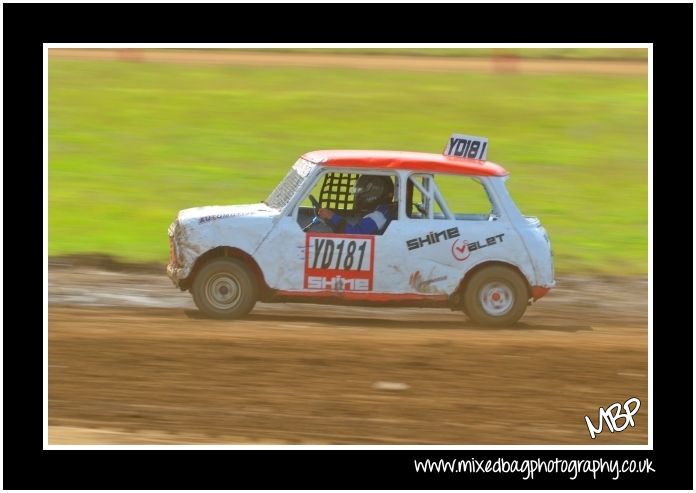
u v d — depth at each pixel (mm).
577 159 40875
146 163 38438
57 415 15570
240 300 21234
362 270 21125
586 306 24562
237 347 19172
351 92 50750
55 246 27891
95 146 40469
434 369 18375
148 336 19766
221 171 37688
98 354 18531
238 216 21188
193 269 21203
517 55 61875
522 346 20141
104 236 29281
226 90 50500
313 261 21047
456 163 21734
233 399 16453
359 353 19125
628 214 34219
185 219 21281
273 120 45094
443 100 49469
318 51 62844
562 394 17391
